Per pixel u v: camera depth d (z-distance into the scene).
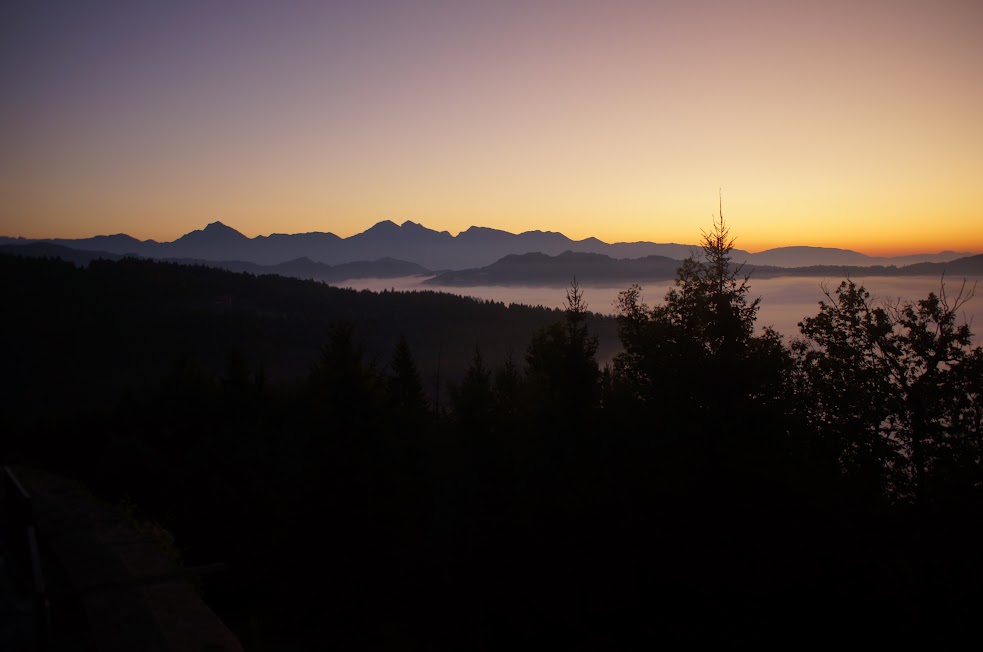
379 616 18.22
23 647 8.95
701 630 16.52
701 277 19.52
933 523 16.06
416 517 23.16
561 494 18.42
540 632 18.33
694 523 16.66
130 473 22.69
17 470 24.09
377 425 20.03
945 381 16.86
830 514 16.52
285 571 17.92
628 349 20.98
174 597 11.34
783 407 17.27
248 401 39.00
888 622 15.95
